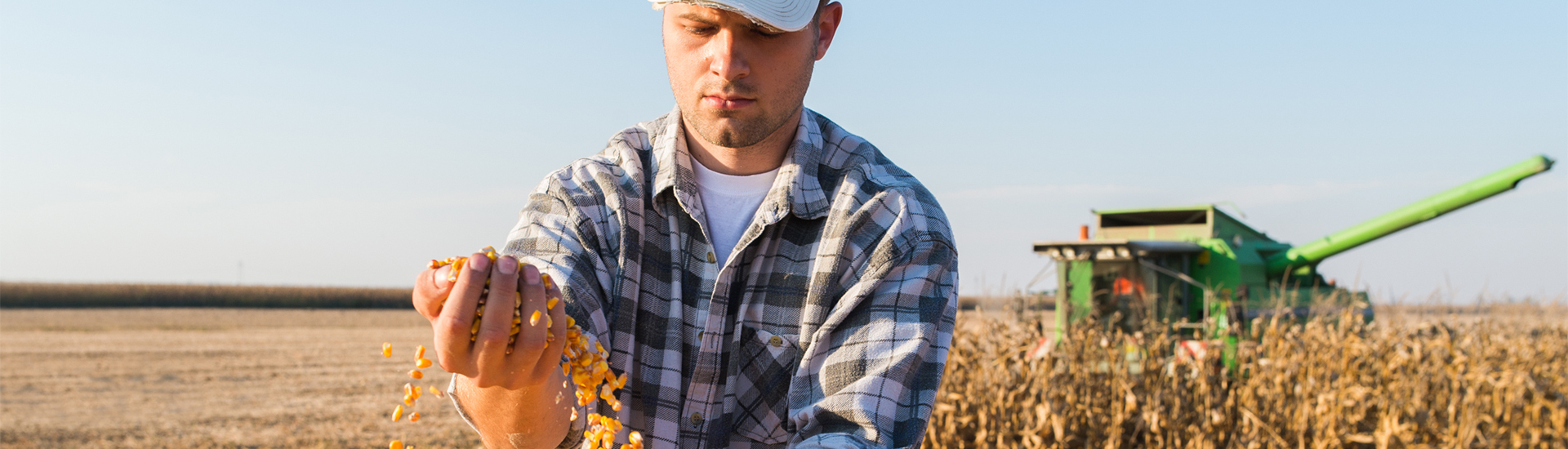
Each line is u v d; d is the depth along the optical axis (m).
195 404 11.66
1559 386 8.24
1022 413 6.84
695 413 1.48
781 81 1.36
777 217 1.46
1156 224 12.88
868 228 1.45
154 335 21.91
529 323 0.99
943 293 1.46
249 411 11.16
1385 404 7.08
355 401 11.88
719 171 1.54
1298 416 6.91
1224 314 10.16
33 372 14.66
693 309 1.50
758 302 1.49
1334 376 7.42
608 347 1.41
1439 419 7.42
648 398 1.48
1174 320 11.08
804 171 1.50
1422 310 8.50
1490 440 6.90
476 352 0.97
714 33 1.33
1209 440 6.71
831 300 1.44
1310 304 11.95
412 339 21.80
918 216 1.47
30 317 27.42
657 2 1.37
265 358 16.97
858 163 1.53
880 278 1.40
